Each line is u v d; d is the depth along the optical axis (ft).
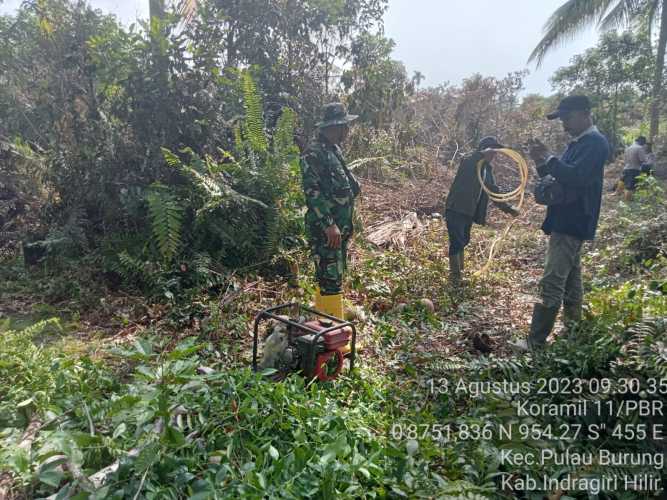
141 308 14.96
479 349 14.01
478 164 18.22
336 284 13.17
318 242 13.07
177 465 7.27
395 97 37.76
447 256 22.50
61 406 8.67
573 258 13.09
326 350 10.82
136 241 17.76
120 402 8.10
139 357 9.16
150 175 19.10
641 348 9.55
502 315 16.69
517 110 50.26
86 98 20.35
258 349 12.97
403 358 13.10
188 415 8.45
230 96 21.85
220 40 24.89
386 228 24.97
